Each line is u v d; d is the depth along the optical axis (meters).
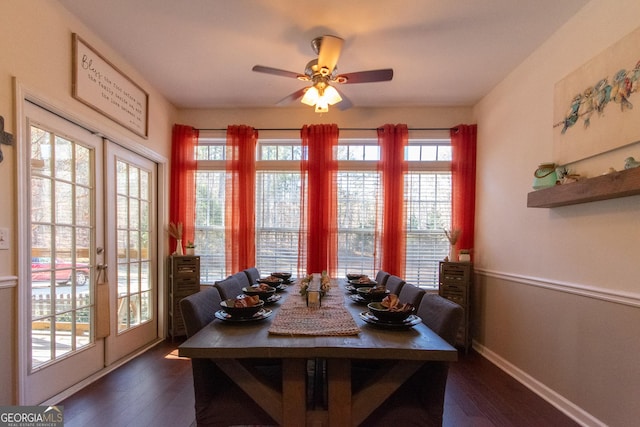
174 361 2.90
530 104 2.67
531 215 2.62
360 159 3.86
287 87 3.33
